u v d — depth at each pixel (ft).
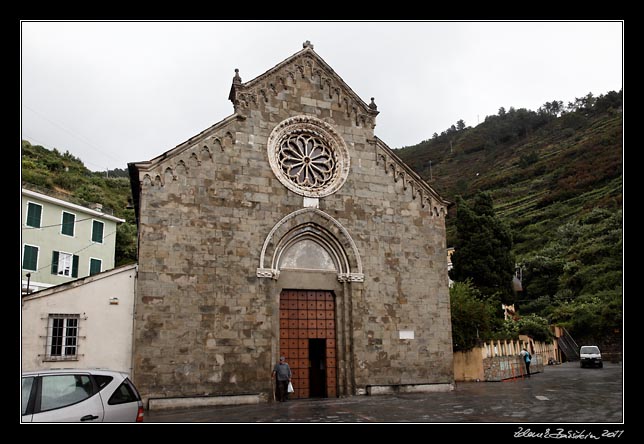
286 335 99.86
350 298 103.71
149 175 92.89
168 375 87.04
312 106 108.78
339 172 108.37
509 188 518.37
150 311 88.22
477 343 133.28
